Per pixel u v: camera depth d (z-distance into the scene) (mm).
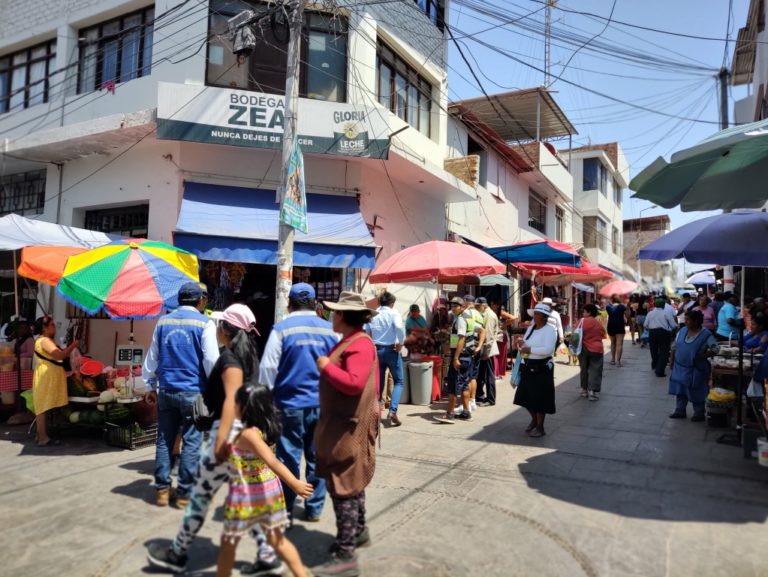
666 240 6625
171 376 4645
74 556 3740
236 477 3191
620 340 14336
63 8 11461
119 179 10141
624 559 3699
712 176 5840
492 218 16688
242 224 8969
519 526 4230
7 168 11609
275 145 9180
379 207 11164
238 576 3486
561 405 9078
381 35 11328
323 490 4328
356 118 9586
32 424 7074
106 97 10703
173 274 6492
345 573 3398
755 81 12789
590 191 27844
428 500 4773
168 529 4184
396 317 7684
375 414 3693
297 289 4277
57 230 8117
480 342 8125
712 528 4195
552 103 18531
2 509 4555
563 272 13406
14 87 12398
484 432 7219
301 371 4078
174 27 9938
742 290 10906
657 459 5969
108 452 6258
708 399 7434
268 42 10000
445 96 13672
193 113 8906
